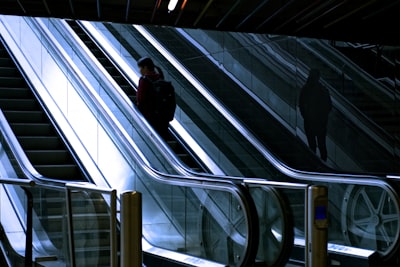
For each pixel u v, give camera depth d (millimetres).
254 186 5340
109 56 11719
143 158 7031
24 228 5840
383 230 6098
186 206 6211
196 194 5996
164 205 6758
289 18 6586
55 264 5148
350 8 6371
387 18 6840
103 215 4176
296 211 6148
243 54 10195
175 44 11984
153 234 6918
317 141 8859
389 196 6027
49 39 9992
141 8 6453
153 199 7082
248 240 4957
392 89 8016
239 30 6914
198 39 11336
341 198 6645
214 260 5645
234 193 5051
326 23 6965
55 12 6293
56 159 8180
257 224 4977
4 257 6082
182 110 10430
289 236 5066
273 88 9609
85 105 8844
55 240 5160
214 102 9492
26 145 8273
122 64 11484
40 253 5531
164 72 11266
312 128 8820
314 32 7090
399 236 5738
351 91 8633
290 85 9414
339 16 6633
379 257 5906
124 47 12250
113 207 3926
